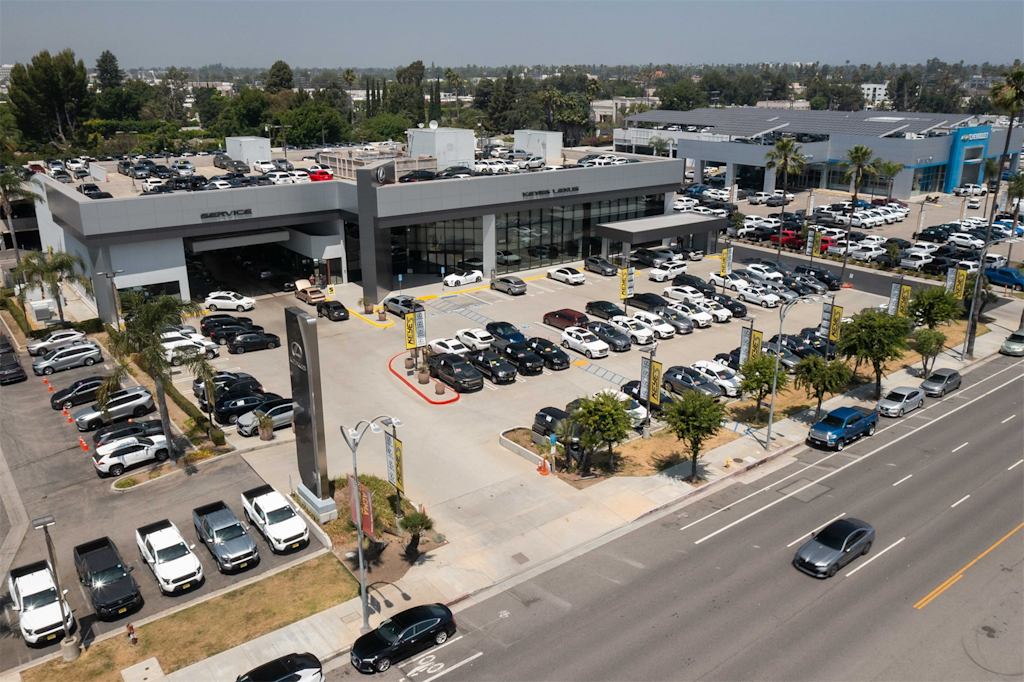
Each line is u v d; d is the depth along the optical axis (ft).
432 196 222.69
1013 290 246.06
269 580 101.45
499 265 248.73
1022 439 142.61
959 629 91.09
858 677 83.20
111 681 83.92
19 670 85.76
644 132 480.23
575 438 129.39
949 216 355.97
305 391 110.32
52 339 186.50
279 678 79.66
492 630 91.91
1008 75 185.37
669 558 106.11
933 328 180.96
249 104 550.77
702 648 87.97
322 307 208.44
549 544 109.60
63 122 513.45
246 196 215.92
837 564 101.86
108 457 127.54
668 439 143.95
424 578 101.76
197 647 89.10
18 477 128.67
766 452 137.90
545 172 247.09
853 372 166.40
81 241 198.90
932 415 155.12
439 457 134.10
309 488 117.19
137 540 107.14
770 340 182.80
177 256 209.05
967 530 112.47
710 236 282.77
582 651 87.86
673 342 191.72
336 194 232.12
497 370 164.55
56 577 86.38
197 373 133.49
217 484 124.98
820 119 449.48
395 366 174.09
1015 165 458.91
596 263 253.44
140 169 284.00
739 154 417.49
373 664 84.69
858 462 135.13
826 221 324.39
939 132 421.18
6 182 245.45
